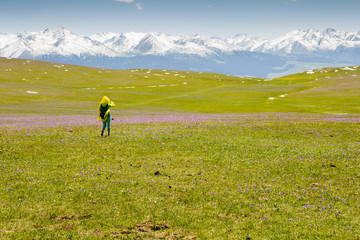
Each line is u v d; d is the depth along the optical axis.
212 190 18.58
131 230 13.78
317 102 99.06
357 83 150.00
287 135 34.31
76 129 35.94
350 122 42.22
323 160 23.89
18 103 92.31
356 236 13.02
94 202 16.59
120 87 162.00
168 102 111.75
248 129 37.69
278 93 135.62
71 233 13.30
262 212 15.72
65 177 20.12
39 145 27.48
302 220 14.66
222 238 13.11
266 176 20.95
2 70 176.38
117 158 24.64
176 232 13.66
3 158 23.28
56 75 182.12
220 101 114.25
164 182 19.77
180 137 32.25
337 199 17.00
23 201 16.25
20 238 12.70
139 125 40.66
